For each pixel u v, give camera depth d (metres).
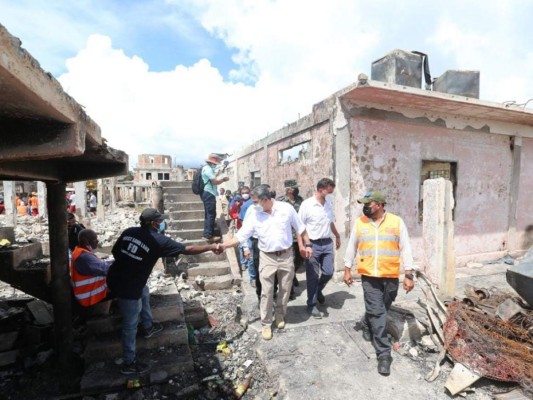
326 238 4.34
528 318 3.54
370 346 3.60
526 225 7.86
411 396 2.88
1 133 1.61
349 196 5.69
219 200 8.81
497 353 3.12
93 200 13.41
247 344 3.91
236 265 6.37
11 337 4.14
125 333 3.33
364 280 3.38
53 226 3.66
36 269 4.08
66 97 1.50
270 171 9.27
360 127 5.71
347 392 2.92
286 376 3.14
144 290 3.73
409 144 6.15
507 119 6.96
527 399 2.74
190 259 6.46
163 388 3.26
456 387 2.86
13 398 3.31
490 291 4.50
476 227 7.16
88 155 2.88
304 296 5.00
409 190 6.19
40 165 3.11
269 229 3.64
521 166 7.63
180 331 3.87
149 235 3.27
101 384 3.20
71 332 3.80
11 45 1.02
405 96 5.30
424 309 4.06
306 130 6.72
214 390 3.25
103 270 3.77
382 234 3.28
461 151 6.75
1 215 11.34
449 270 4.09
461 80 6.25
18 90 1.16
